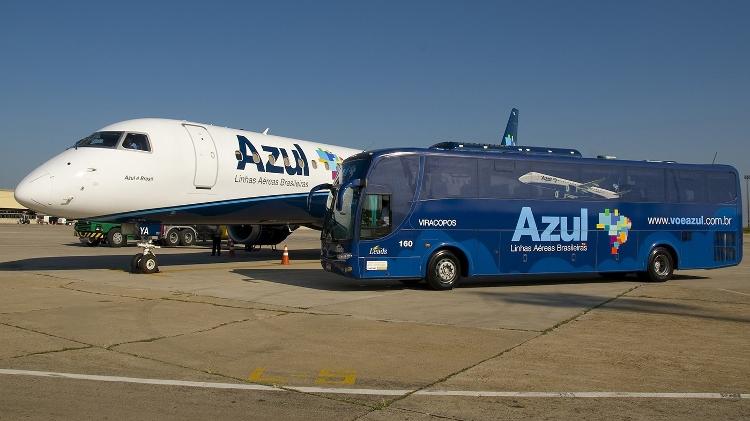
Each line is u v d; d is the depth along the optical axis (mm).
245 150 19734
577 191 16062
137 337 8609
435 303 12312
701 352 7938
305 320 10102
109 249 29500
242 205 19562
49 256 24266
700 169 17656
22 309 10961
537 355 7711
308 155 22312
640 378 6668
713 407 5672
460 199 14797
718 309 11633
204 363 7195
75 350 7770
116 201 16609
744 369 7098
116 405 5566
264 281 15953
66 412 5344
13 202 93000
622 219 16500
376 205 14000
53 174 15750
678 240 17188
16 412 5320
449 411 5500
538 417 5348
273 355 7609
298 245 35750
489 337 8820
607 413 5473
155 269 17938
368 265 13859
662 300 12930
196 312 10781
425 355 7672
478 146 16219
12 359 7250
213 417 5273
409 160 14422
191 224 19609
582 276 18672
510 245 15227
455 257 14719
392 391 6121
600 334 9078
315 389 6168
